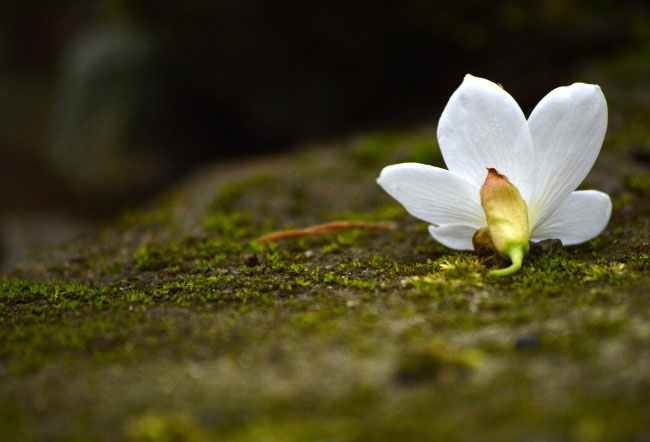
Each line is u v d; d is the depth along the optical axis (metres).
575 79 0.61
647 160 0.47
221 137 0.96
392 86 0.77
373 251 0.41
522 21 0.71
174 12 0.81
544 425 0.32
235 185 0.49
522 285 0.37
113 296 0.38
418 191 0.38
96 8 1.28
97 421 0.33
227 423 0.33
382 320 0.35
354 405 0.33
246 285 0.38
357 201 0.47
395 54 0.75
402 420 0.33
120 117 0.98
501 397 0.33
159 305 0.37
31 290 0.38
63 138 1.04
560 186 0.38
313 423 0.33
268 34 0.77
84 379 0.34
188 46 0.82
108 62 0.99
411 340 0.35
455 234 0.38
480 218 0.38
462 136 0.38
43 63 1.55
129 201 0.97
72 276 0.41
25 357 0.35
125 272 0.41
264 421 0.33
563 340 0.34
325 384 0.34
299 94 0.79
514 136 0.38
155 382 0.34
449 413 0.33
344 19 0.74
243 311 0.36
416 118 0.76
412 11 0.72
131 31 1.02
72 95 1.03
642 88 0.56
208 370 0.34
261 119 0.82
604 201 0.38
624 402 0.33
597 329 0.34
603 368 0.33
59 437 0.33
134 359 0.35
